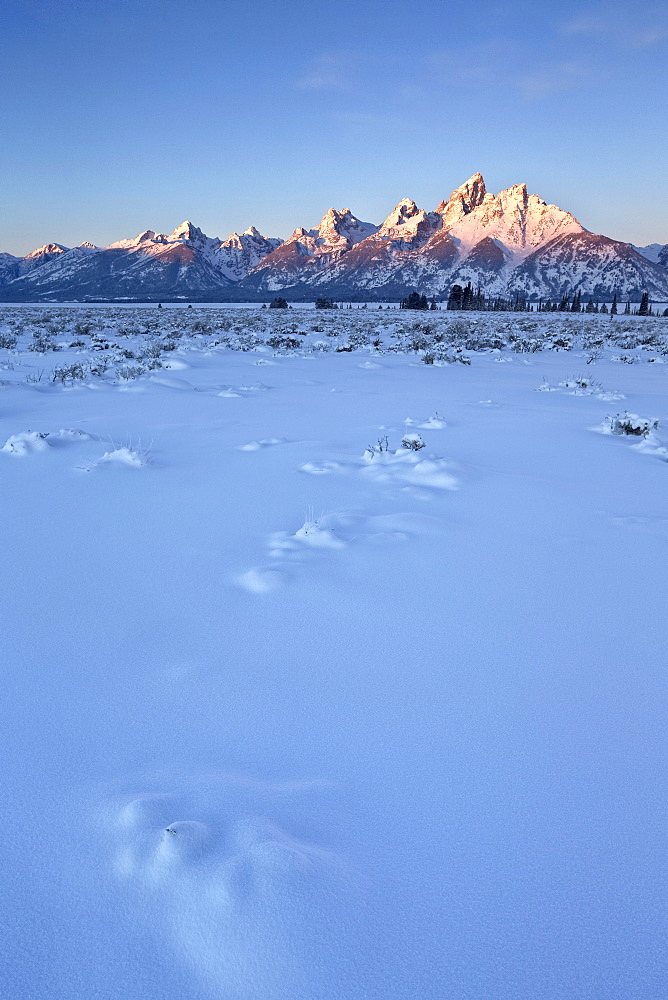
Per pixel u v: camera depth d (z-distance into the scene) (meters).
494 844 1.79
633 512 5.11
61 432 7.55
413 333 36.50
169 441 7.65
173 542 4.27
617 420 8.60
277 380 14.87
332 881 1.60
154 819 1.81
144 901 1.55
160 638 2.99
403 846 1.77
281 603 3.37
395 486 5.70
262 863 1.60
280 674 2.69
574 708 2.50
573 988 1.38
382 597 3.46
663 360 23.86
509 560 4.02
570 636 3.08
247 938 1.45
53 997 1.32
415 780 2.06
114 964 1.40
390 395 12.38
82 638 2.99
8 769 2.09
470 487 5.75
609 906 1.59
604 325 55.75
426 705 2.49
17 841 1.76
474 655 2.88
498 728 2.36
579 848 1.79
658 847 1.80
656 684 2.69
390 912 1.54
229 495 5.38
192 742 2.24
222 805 1.90
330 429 8.54
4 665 2.75
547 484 5.93
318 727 2.34
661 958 1.46
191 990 1.34
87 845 1.74
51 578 3.68
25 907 1.54
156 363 16.64
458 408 10.73
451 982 1.38
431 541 4.32
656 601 3.48
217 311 99.50
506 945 1.47
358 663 2.79
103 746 2.22
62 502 5.16
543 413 10.36
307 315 77.19
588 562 4.02
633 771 2.13
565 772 2.12
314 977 1.37
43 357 19.17
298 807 1.91
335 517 4.74
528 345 28.83
